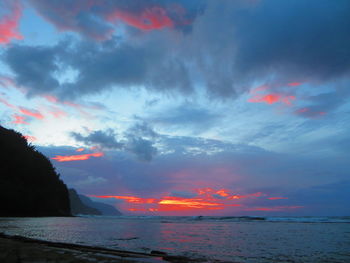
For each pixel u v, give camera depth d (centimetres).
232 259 1338
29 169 10125
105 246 1725
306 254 1515
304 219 7281
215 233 2945
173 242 2034
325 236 2653
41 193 9912
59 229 3136
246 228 3878
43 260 931
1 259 939
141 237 2359
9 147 9956
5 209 8175
